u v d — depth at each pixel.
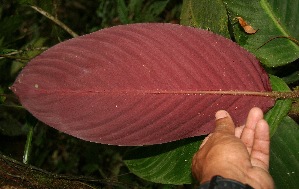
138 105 0.33
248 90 0.34
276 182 0.37
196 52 0.33
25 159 0.42
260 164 0.30
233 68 0.34
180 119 0.34
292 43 0.38
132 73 0.33
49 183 0.42
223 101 0.34
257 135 0.30
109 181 0.45
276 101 0.36
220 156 0.25
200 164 0.27
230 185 0.21
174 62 0.33
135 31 0.33
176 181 0.39
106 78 0.32
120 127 0.33
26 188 0.41
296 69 0.42
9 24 0.46
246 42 0.39
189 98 0.33
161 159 0.40
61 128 0.33
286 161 0.37
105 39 0.33
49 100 0.33
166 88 0.33
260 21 0.38
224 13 0.39
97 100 0.33
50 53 0.33
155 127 0.33
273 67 0.40
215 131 0.29
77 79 0.32
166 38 0.33
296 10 0.38
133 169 0.41
